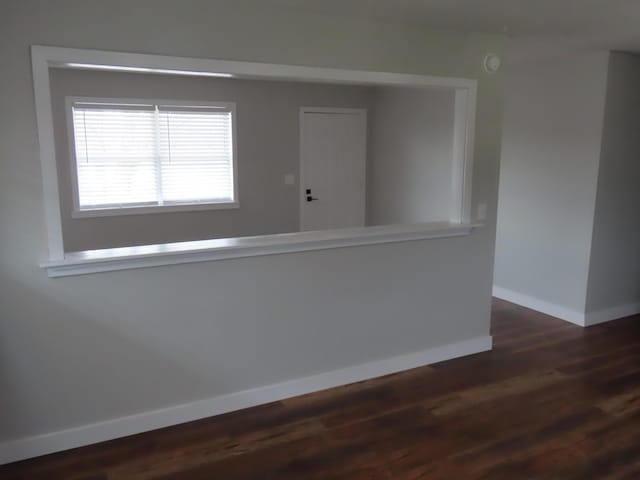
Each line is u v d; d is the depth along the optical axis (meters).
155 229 5.27
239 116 5.48
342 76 3.05
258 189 5.71
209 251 2.80
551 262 4.69
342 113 6.03
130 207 5.11
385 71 3.18
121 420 2.77
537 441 2.76
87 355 2.64
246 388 3.08
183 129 5.26
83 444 2.69
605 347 4.02
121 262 2.61
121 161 5.05
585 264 4.39
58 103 4.69
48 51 2.32
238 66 2.75
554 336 4.25
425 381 3.46
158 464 2.55
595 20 3.09
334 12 2.90
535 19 3.08
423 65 3.30
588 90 4.21
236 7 2.70
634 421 2.95
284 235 3.20
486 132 3.64
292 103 5.73
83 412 2.68
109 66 2.46
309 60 2.94
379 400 3.20
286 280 3.09
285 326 3.14
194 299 2.85
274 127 5.68
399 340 3.58
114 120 4.96
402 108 5.60
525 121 4.77
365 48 3.09
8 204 2.37
